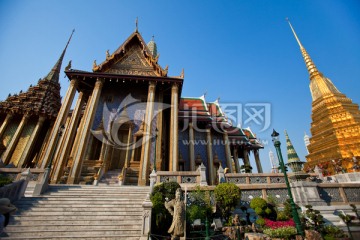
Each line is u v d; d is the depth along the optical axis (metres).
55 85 36.62
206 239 7.28
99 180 16.47
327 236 8.57
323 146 26.39
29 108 30.56
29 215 8.60
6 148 28.14
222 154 28.67
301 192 11.42
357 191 12.39
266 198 11.66
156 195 9.69
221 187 10.70
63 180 15.65
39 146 30.16
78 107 20.00
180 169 25.34
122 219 8.88
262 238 7.74
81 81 20.39
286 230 8.08
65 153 16.36
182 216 7.69
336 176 16.34
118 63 22.55
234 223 9.64
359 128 23.50
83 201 10.18
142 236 7.67
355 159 19.70
